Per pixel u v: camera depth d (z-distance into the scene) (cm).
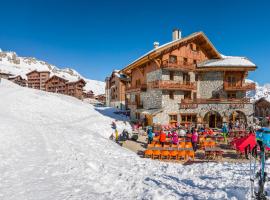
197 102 3306
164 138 1889
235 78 3481
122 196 859
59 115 3522
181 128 2875
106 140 2084
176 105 3284
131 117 4169
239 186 907
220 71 3438
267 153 1495
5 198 811
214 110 3284
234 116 3309
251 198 711
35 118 3039
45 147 1506
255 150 716
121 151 1745
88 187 944
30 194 853
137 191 904
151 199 809
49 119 3141
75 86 8381
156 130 2939
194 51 3572
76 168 1164
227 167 1312
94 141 1884
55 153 1403
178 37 3897
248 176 1077
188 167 1356
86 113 4031
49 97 4528
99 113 4341
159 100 3241
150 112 3181
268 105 4297
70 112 3825
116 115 4422
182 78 3378
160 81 3150
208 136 2339
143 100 3750
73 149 1530
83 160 1304
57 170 1126
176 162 1605
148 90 3553
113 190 926
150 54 3109
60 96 5594
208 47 3591
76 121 3316
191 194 839
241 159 1670
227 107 3256
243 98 3272
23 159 1240
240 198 765
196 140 1930
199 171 1247
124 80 6088
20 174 1039
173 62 3288
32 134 1820
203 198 791
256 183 935
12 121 2178
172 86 3159
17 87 5328
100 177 1064
